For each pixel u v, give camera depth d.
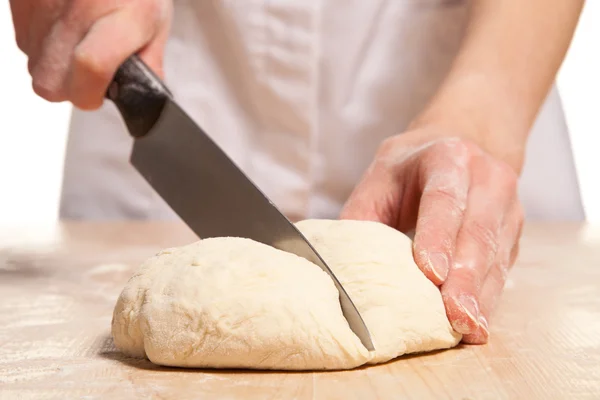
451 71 1.65
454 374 0.96
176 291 1.00
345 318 1.00
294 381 0.94
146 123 1.34
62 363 1.01
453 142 1.29
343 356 0.96
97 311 1.31
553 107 2.40
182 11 2.24
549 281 1.54
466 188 1.21
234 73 2.27
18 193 4.25
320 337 0.96
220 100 2.28
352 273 1.08
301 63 2.17
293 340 0.96
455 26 2.21
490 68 1.61
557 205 2.46
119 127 2.34
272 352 0.96
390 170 1.33
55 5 1.38
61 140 4.23
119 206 2.41
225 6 2.17
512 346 1.08
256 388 0.91
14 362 1.02
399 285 1.06
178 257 1.07
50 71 1.41
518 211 1.32
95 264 1.74
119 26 1.34
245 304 0.97
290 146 2.25
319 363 0.97
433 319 1.04
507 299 1.38
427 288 1.07
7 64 4.03
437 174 1.21
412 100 2.26
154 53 1.47
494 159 1.32
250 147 2.29
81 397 0.88
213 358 0.97
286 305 0.97
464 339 1.09
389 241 1.13
